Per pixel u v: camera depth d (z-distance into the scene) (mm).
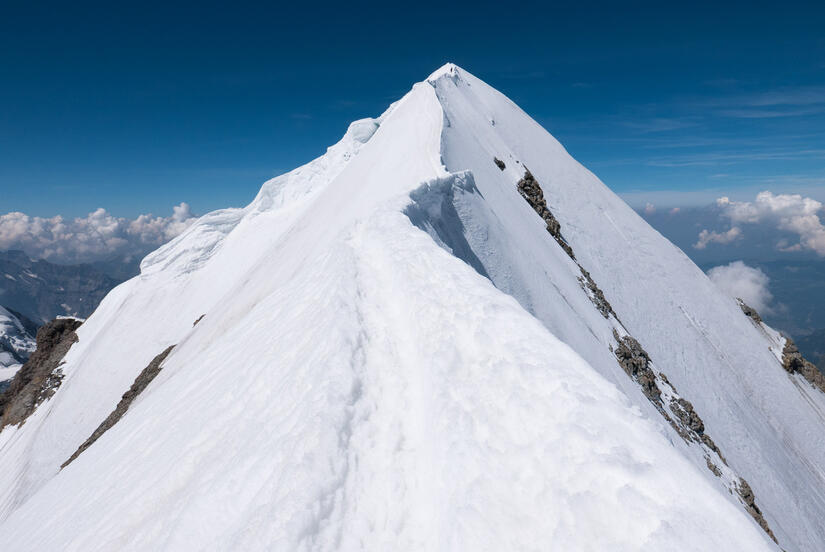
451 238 24625
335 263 16359
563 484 4805
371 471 6363
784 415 48406
